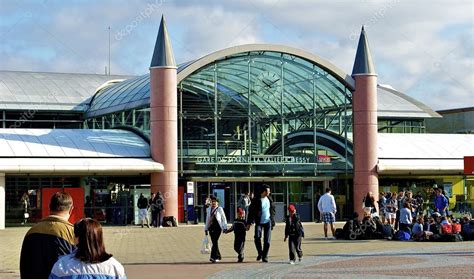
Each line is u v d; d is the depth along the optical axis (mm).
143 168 45125
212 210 23391
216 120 48188
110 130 49562
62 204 9094
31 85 64562
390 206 38969
